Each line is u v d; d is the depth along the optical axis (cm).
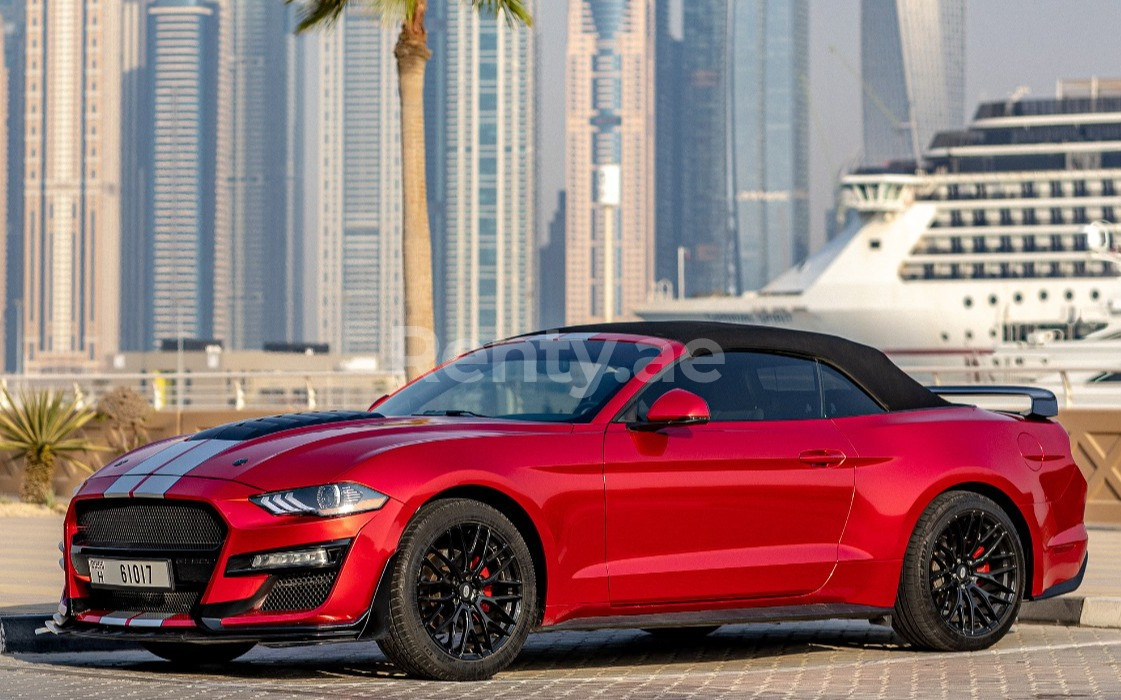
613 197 5009
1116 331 7450
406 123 1703
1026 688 678
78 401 2330
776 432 762
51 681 679
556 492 695
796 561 754
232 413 2336
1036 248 8306
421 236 1705
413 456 673
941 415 830
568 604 699
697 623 729
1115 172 8319
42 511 2161
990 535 818
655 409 714
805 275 8738
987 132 8550
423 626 668
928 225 8406
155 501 674
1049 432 867
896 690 669
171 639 654
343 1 1717
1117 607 923
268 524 648
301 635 644
